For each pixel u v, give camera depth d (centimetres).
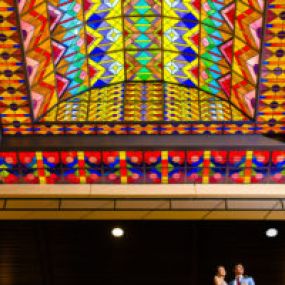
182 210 1221
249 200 1229
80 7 1230
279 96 1252
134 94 1416
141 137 1250
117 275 1312
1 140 1241
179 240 1272
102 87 1457
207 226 1249
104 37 1342
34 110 1268
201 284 1302
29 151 1238
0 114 1255
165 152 1243
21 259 1277
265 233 1259
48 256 1283
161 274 1309
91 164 1249
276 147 1234
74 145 1234
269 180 1252
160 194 1226
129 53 1402
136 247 1284
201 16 1270
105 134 1254
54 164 1248
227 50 1290
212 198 1230
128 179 1252
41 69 1269
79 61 1355
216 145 1235
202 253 1284
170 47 1378
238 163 1251
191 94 1421
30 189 1230
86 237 1268
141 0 1267
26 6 1127
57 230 1256
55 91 1350
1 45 1176
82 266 1299
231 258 1287
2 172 1248
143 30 1342
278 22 1145
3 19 1132
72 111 1340
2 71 1217
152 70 1441
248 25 1188
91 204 1225
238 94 1325
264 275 1295
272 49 1190
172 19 1305
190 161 1248
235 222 1242
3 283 1298
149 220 1235
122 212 1223
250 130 1259
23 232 1252
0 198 1225
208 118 1298
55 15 1198
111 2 1255
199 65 1387
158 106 1344
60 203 1226
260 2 1126
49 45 1250
